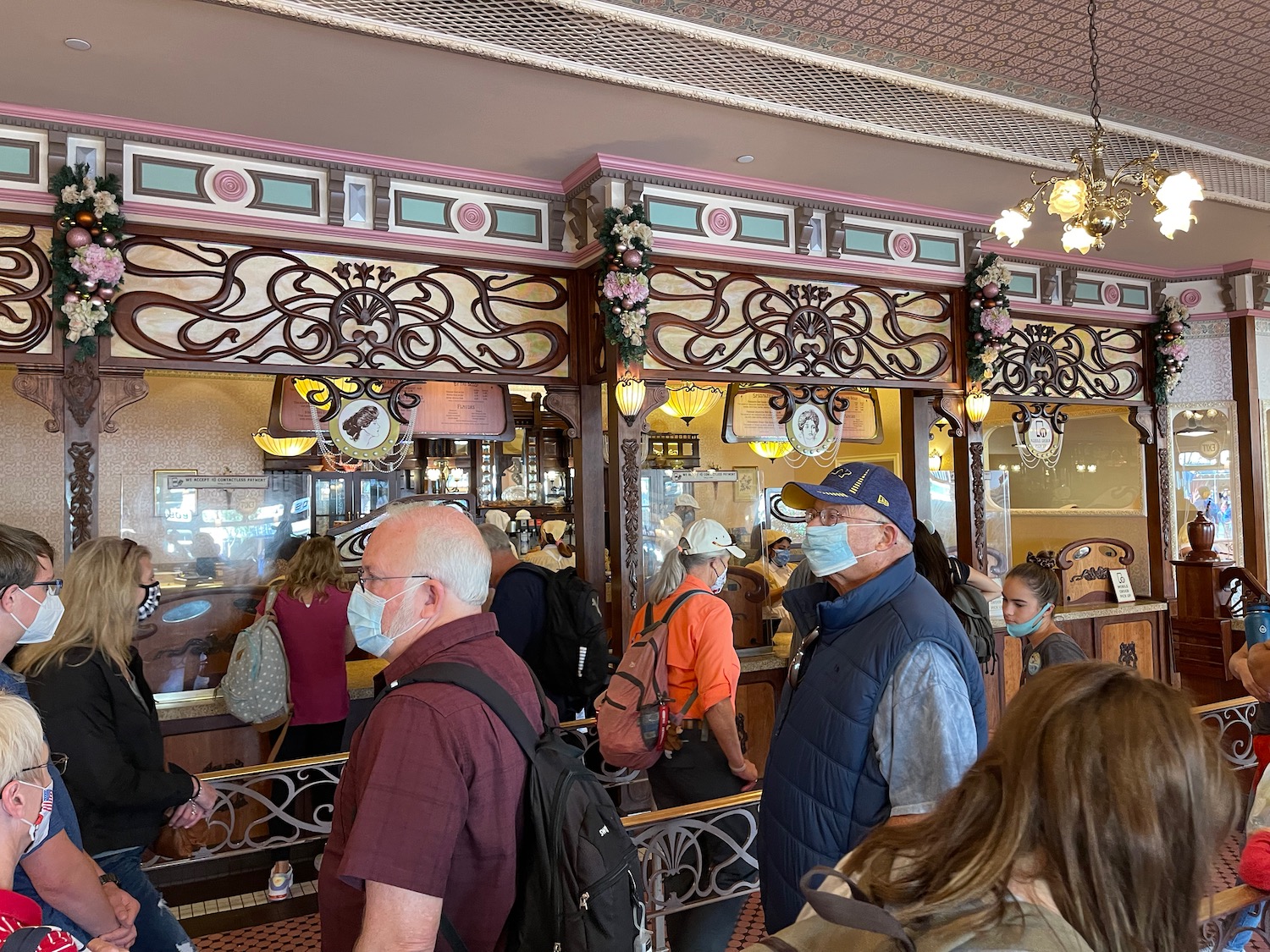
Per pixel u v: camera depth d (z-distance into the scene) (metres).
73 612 2.37
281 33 3.44
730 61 3.81
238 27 3.39
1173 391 7.74
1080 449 9.09
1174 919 0.79
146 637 4.27
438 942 1.45
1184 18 3.66
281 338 4.55
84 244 3.96
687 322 5.25
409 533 1.68
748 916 3.70
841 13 3.57
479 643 1.66
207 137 4.34
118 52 3.57
